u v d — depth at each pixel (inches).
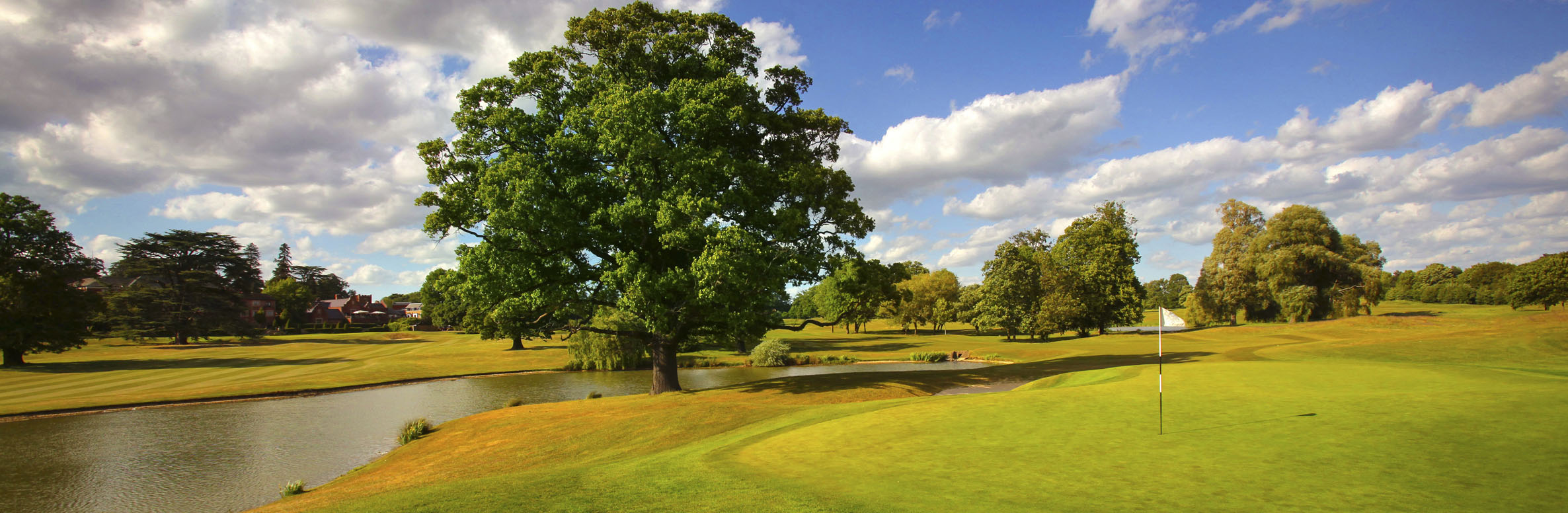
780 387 1138.0
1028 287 2965.1
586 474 480.1
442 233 1024.2
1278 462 360.2
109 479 789.2
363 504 437.7
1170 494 317.7
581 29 1075.3
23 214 2176.4
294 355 2546.8
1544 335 1160.8
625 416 872.9
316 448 953.5
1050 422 525.0
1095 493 330.3
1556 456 327.3
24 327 2021.4
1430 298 5629.9
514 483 459.5
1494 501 273.0
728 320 1017.5
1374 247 3206.2
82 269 2303.2
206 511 676.1
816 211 1125.1
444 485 496.1
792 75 1183.6
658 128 1016.2
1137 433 463.8
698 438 713.0
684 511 354.3
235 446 967.0
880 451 467.5
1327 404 519.5
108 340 3425.2
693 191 986.7
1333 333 2028.8
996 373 1357.0
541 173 956.6
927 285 3971.5
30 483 770.8
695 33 1068.5
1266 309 2950.3
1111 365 1475.1
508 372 2030.0
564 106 1035.9
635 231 1019.9
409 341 3612.2
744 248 940.6
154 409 1301.7
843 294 1200.2
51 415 1227.9
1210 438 433.7
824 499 355.3
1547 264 3107.8
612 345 2079.2
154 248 3912.4
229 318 3351.4
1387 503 280.1
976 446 459.2
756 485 397.4
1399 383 626.5
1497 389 526.9
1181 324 478.3
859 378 1251.2
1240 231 3016.7
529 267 979.9
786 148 1158.3
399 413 1253.7
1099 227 2760.8
